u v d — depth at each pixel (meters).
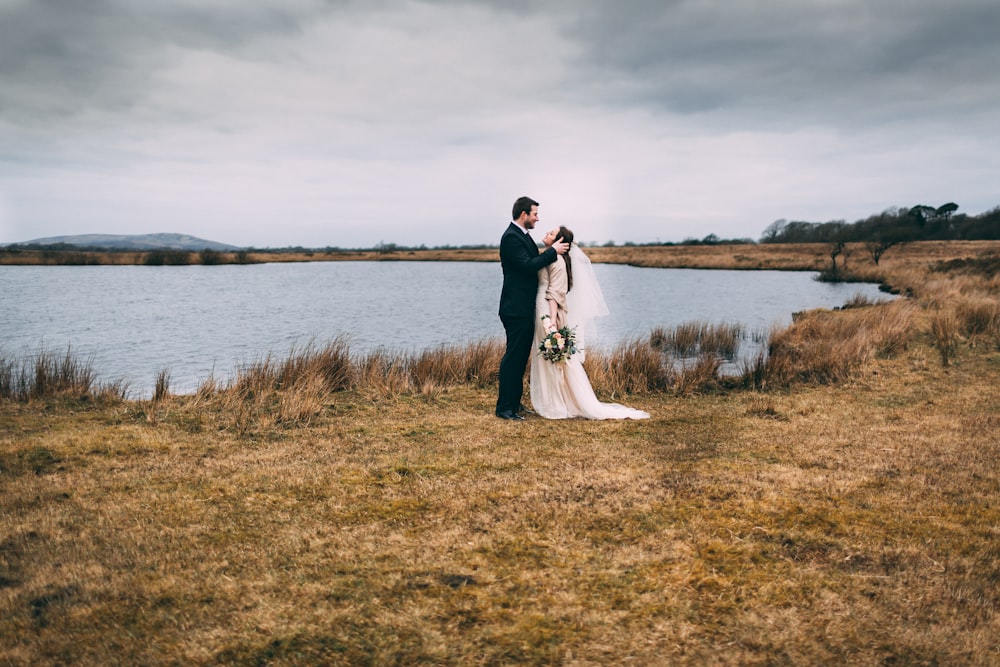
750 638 3.02
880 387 9.20
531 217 7.43
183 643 3.01
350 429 7.16
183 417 7.59
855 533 4.07
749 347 17.81
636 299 34.34
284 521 4.38
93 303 32.22
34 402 8.30
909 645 2.94
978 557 3.76
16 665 2.84
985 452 5.80
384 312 28.81
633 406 8.53
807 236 104.00
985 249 60.88
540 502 4.63
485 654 2.93
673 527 4.20
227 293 39.69
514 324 7.53
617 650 2.95
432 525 4.29
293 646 2.99
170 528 4.27
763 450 6.00
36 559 3.81
